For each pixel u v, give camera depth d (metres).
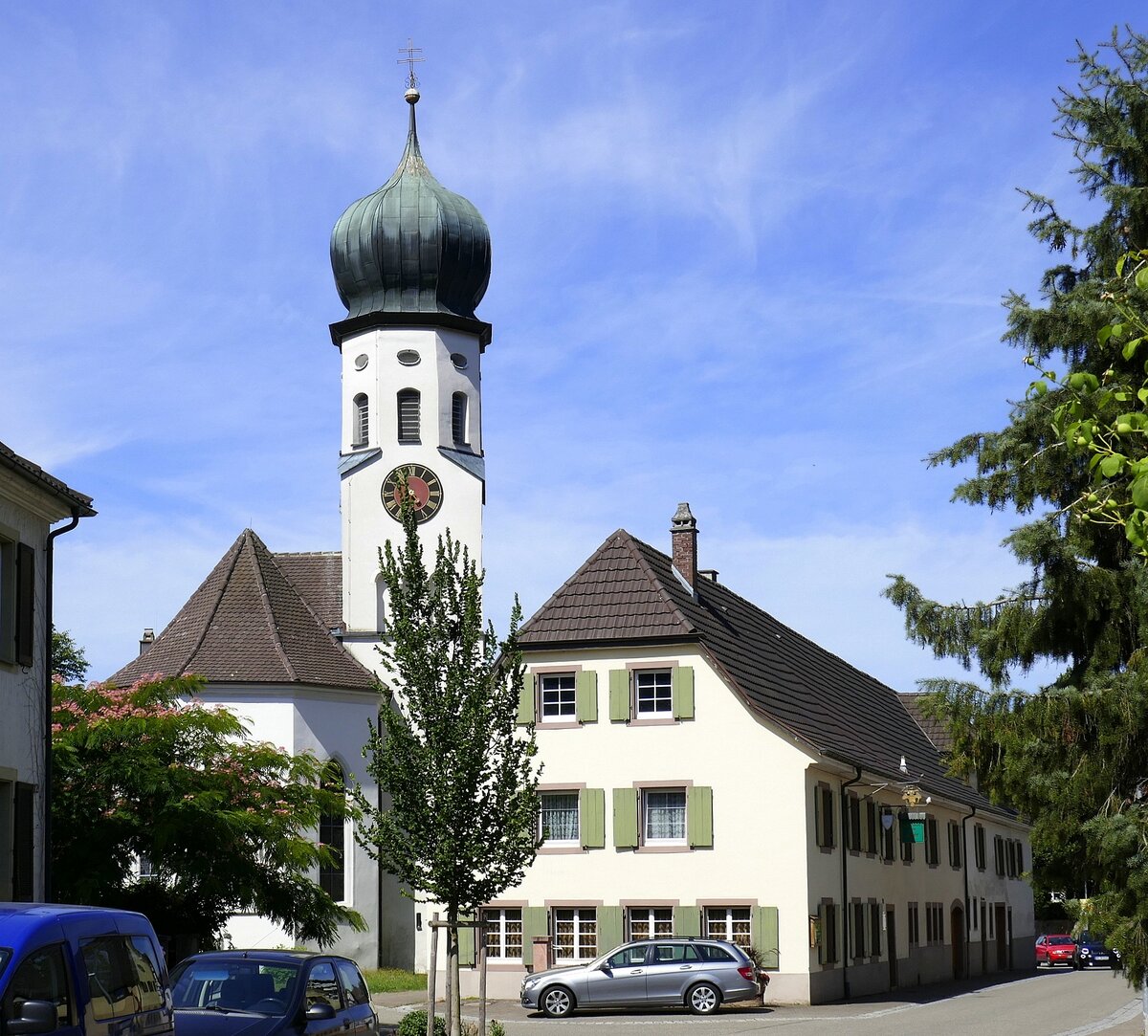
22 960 11.53
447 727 23.55
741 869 39.12
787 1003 38.09
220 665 46.16
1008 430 23.34
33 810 24.30
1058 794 21.80
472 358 54.91
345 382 54.78
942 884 53.81
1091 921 21.08
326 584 54.09
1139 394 10.99
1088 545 22.38
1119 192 22.73
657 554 45.28
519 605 24.55
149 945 14.15
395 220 54.22
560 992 34.91
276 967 17.19
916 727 67.31
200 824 26.75
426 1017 24.81
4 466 22.70
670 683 40.62
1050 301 23.06
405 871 23.64
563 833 40.97
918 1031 30.09
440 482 53.31
